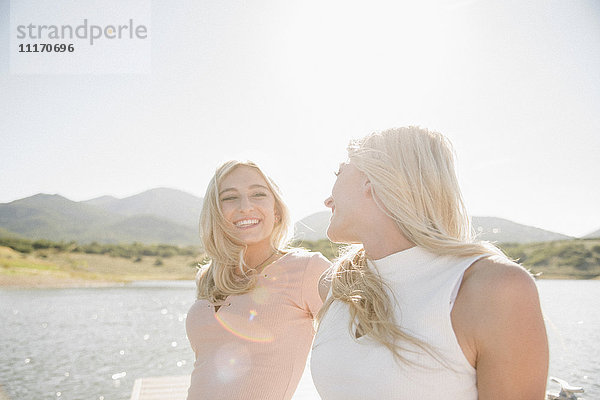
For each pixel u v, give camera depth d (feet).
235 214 6.40
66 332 47.93
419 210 3.22
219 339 6.03
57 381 27.09
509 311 2.57
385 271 3.29
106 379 27.53
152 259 212.02
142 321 57.31
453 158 3.42
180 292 121.49
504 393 2.57
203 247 6.66
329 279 4.31
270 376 5.65
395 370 2.87
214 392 5.68
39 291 119.14
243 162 6.67
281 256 6.60
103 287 144.97
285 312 5.91
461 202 3.32
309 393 12.05
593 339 26.73
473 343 2.71
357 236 3.63
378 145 3.43
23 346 39.70
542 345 2.54
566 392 9.18
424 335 2.85
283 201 6.86
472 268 2.89
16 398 23.56
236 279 6.40
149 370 29.96
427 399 2.76
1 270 161.89
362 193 3.49
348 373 3.09
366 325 3.13
